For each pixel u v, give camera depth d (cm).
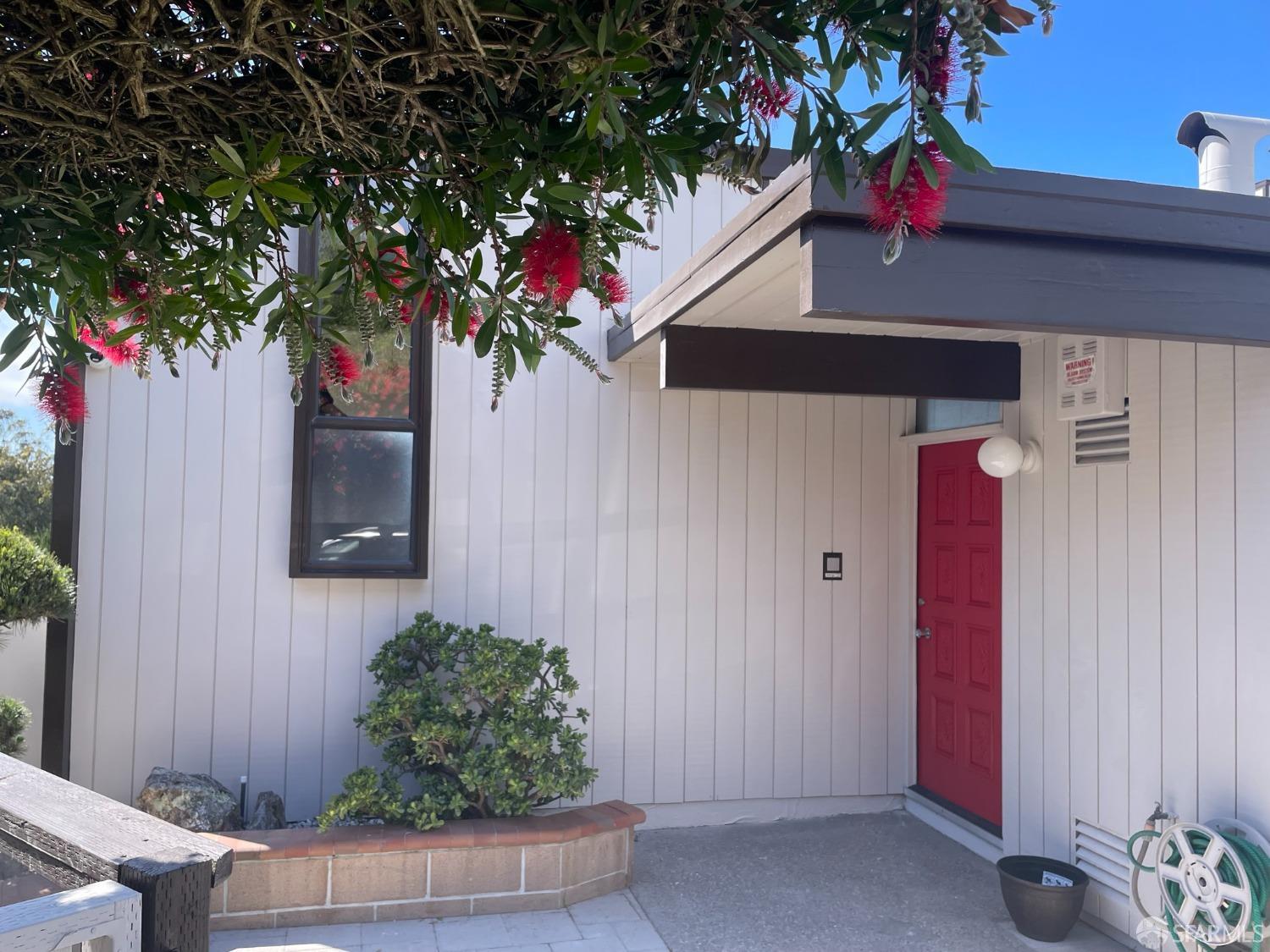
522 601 462
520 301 131
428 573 446
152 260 127
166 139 114
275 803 413
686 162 115
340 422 434
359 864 361
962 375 404
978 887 408
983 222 232
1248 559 304
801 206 229
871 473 509
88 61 103
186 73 107
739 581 489
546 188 111
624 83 97
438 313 129
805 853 446
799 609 497
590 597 470
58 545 404
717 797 484
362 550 436
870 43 105
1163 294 250
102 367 417
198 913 154
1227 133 346
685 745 480
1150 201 245
